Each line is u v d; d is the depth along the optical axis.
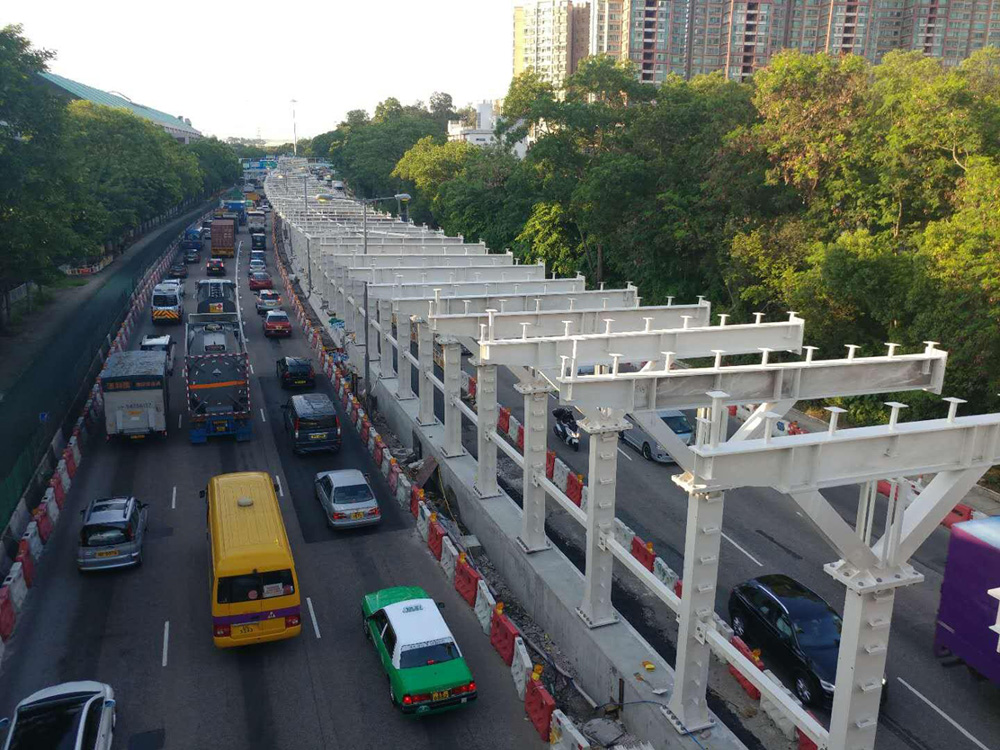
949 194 33.22
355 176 152.25
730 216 42.84
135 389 32.12
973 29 148.12
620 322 24.19
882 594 11.19
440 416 35.91
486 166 75.50
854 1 146.50
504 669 18.23
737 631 19.22
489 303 27.14
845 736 11.33
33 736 14.22
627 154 51.38
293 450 32.09
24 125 40.28
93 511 22.64
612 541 17.03
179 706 16.70
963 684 17.31
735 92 49.22
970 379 28.25
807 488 11.31
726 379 14.43
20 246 40.53
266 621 18.16
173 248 99.38
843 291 32.53
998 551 15.93
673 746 14.24
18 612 20.14
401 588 19.38
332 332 51.09
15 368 43.22
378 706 16.83
